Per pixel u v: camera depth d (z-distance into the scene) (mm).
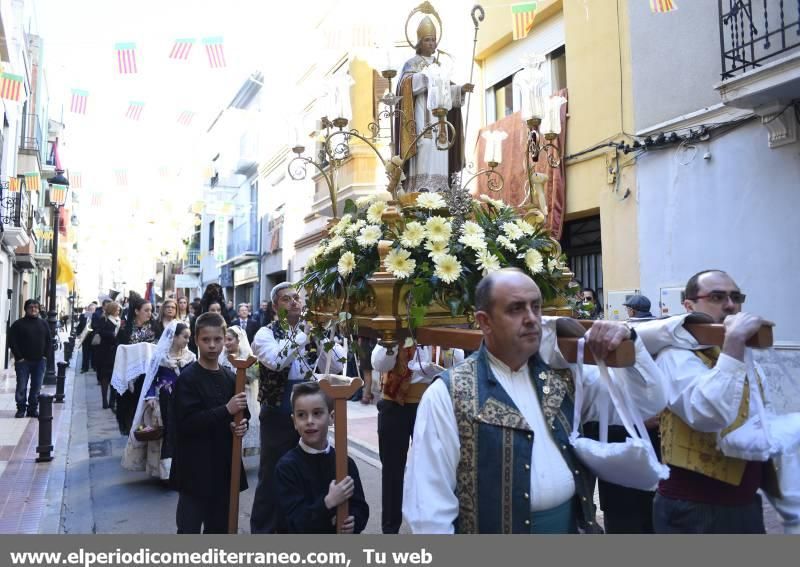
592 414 2076
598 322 1818
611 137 7902
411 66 3910
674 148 7027
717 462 2240
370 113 11430
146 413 5914
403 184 3883
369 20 10016
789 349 5789
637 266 7500
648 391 1903
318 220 15797
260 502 3975
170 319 7461
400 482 3824
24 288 22359
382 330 2691
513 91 10000
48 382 13031
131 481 6137
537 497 1783
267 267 21453
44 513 5070
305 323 3947
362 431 8000
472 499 1784
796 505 2281
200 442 3453
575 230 9195
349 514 2666
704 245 6660
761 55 6145
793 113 5754
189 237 33250
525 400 1911
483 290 1914
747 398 2125
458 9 10922
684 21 6949
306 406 2816
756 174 6145
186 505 3404
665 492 2373
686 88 6910
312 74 14773
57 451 7285
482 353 1978
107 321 10688
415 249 2852
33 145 18125
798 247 5770
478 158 10352
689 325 2203
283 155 19078
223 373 3729
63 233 26594
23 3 14320
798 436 2209
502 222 3221
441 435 1825
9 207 14484
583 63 8391
